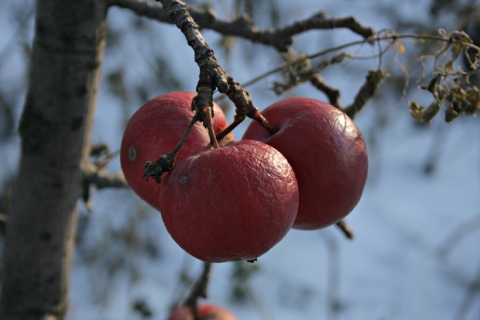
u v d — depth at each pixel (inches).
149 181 42.3
